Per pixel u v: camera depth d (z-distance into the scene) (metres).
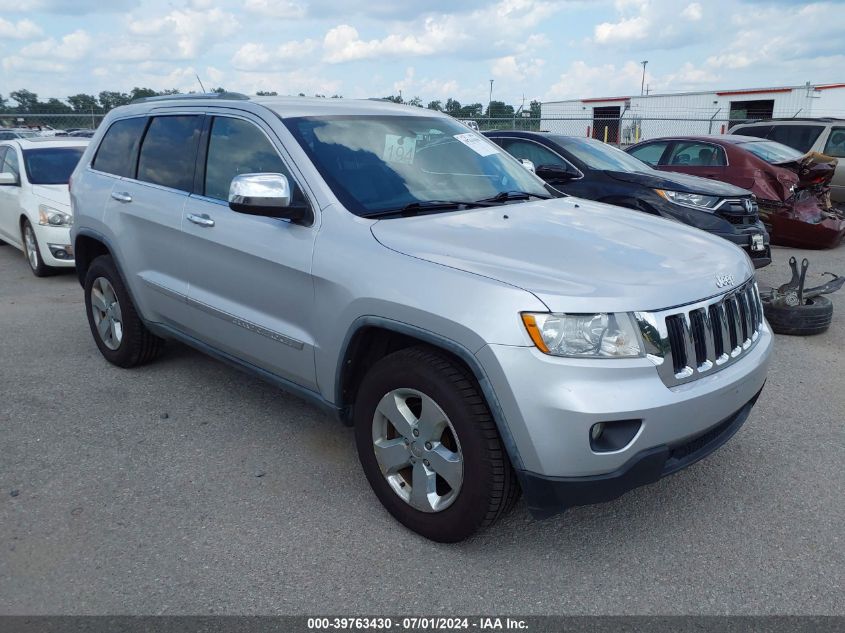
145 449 3.99
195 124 4.31
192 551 3.06
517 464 2.72
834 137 12.23
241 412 4.48
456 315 2.77
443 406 2.89
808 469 3.79
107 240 4.80
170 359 5.42
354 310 3.14
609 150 8.44
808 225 9.73
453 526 2.98
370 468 3.30
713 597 2.78
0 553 3.03
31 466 3.79
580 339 2.65
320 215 3.43
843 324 6.55
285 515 3.34
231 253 3.81
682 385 2.83
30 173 8.89
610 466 2.68
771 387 4.97
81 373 5.15
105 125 5.22
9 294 7.71
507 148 8.48
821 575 2.91
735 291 3.16
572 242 3.23
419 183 3.79
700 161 10.61
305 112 3.93
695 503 3.46
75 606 2.72
